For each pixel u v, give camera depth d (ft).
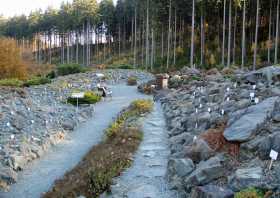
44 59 352.69
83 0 282.56
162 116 64.03
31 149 49.67
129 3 287.07
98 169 36.99
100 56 304.09
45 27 358.43
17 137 53.83
